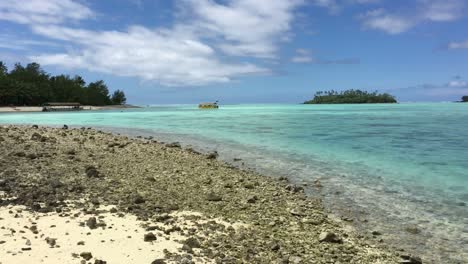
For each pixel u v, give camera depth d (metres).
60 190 13.21
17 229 9.25
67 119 61.78
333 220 11.87
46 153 19.31
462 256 9.52
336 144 28.88
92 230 9.45
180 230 9.87
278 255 8.79
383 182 16.75
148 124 49.38
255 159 22.19
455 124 48.25
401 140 31.59
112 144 23.56
